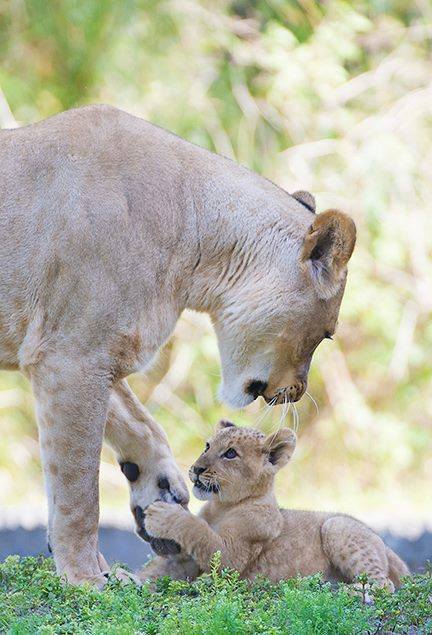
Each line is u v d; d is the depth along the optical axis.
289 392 10.58
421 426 25.36
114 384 9.86
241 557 9.91
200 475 10.11
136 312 9.84
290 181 26.03
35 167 9.87
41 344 9.73
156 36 26.56
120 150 10.02
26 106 26.17
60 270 9.70
